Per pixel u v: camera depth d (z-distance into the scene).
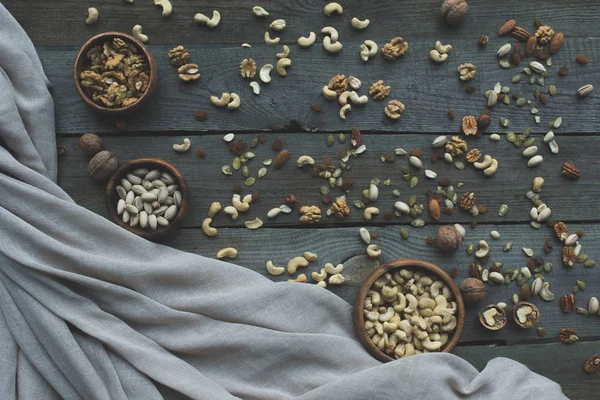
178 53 1.22
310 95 1.24
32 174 1.17
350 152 1.24
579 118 1.27
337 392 1.15
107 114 1.20
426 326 1.19
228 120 1.23
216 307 1.17
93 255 1.16
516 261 1.25
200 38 1.24
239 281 1.19
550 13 1.27
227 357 1.17
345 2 1.25
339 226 1.24
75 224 1.17
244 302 1.18
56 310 1.14
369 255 1.23
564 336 1.24
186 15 1.24
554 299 1.25
